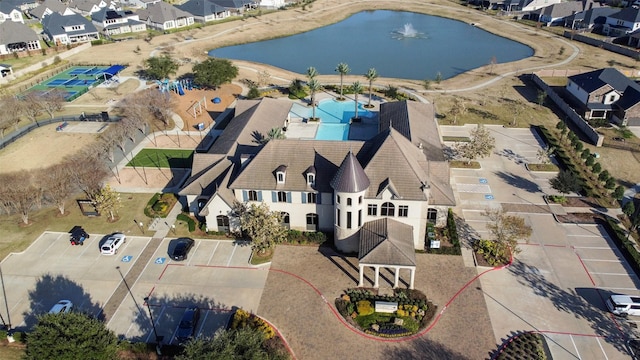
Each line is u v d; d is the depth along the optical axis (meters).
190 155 87.81
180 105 110.94
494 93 117.38
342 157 63.22
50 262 61.72
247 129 77.75
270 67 138.88
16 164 84.69
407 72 136.88
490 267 59.00
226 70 117.94
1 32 151.12
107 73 128.25
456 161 84.00
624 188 73.75
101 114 103.88
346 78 129.75
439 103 111.44
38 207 70.25
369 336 49.97
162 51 154.88
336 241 61.91
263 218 58.91
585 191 73.75
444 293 55.22
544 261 59.94
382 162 59.75
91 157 80.25
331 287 56.53
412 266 53.34
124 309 54.09
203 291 56.47
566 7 180.75
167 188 77.31
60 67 143.00
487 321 51.44
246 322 50.88
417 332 50.28
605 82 99.25
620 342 48.88
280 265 60.25
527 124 99.50
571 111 100.69
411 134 73.12
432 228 64.62
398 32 181.25
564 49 150.50
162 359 47.53
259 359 39.69
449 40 170.00
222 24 188.50
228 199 63.66
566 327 50.62
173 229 67.25
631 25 155.00
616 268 58.75
